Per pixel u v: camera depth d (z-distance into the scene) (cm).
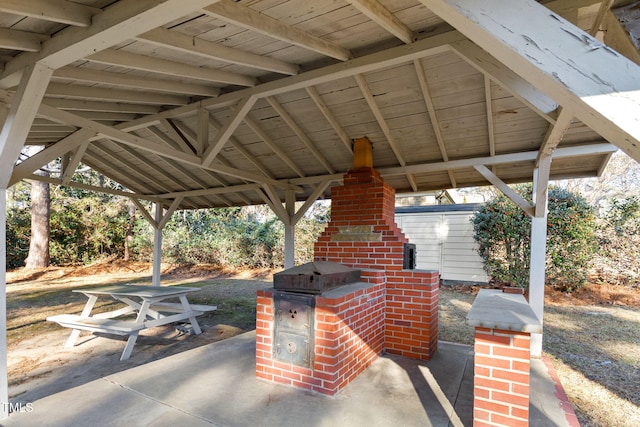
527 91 273
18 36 212
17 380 382
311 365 300
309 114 455
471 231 962
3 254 257
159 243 927
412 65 346
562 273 802
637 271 782
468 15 112
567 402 288
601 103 103
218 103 420
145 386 305
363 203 437
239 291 962
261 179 610
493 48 115
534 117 382
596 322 616
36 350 487
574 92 105
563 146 412
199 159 425
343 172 596
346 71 321
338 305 296
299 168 614
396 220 1068
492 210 902
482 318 231
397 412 265
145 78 341
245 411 263
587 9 232
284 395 291
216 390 299
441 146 447
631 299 746
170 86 366
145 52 272
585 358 444
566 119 269
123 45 255
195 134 545
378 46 308
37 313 702
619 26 130
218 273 1323
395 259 412
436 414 262
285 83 356
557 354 459
